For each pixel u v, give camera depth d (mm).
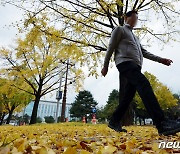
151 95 2877
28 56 19203
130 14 3484
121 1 8344
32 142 2672
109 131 5242
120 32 3260
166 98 34750
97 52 9484
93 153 1802
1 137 3410
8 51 20641
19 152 1562
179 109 36688
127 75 3098
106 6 8328
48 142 2672
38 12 8305
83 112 56406
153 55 3553
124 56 3172
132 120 9070
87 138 3498
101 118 51281
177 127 2814
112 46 3242
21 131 5855
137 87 2969
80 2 8547
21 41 18781
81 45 8883
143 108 33875
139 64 3207
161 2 9156
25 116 59062
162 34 9398
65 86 21406
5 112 38688
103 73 3305
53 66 19719
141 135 3941
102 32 9086
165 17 9438
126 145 2197
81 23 8586
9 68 20312
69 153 1500
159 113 2871
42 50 18625
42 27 8430
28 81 21125
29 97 25625
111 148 1845
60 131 5855
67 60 18516
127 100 3482
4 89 20484
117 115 3561
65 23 8664
